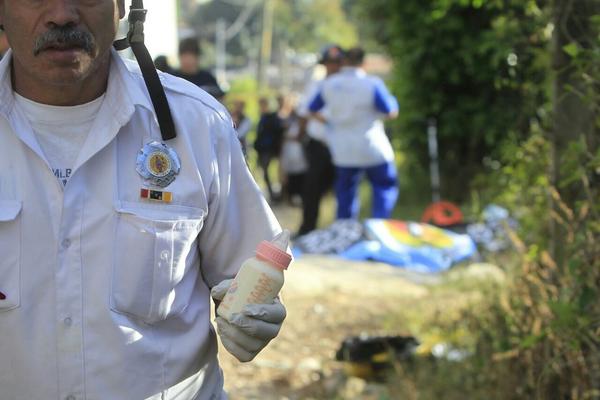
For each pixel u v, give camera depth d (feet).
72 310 7.35
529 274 13.73
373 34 46.50
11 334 7.32
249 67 193.88
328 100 35.12
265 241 7.72
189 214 7.63
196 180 7.68
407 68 43.37
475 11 40.50
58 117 7.45
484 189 22.21
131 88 7.52
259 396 18.06
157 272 7.48
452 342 17.80
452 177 45.11
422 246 30.68
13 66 7.47
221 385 8.53
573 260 12.10
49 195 7.35
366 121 34.99
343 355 18.85
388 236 31.35
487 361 15.19
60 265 7.32
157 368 7.66
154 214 7.50
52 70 7.12
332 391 18.03
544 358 13.34
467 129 43.06
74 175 7.38
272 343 21.33
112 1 7.31
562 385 13.16
